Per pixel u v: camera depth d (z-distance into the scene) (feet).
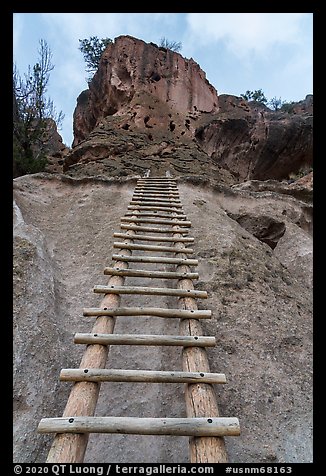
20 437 6.11
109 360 8.18
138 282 11.47
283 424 6.88
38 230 13.76
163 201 18.17
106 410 6.93
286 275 14.25
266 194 24.53
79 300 10.85
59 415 6.87
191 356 6.40
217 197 22.76
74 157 33.35
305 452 6.33
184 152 36.29
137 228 13.57
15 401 6.73
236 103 55.77
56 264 12.90
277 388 7.73
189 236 14.44
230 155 47.34
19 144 33.12
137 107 40.96
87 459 5.89
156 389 7.50
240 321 9.77
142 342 6.56
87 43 61.82
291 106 72.49
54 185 21.25
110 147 32.60
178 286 9.53
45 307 9.43
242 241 15.29
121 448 6.14
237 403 7.18
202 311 7.75
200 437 4.69
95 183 21.81
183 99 47.78
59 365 7.91
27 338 8.14
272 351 8.91
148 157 33.19
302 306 11.76
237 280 11.81
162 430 4.62
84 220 17.03
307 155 48.19
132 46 49.14
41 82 38.47
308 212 24.84
